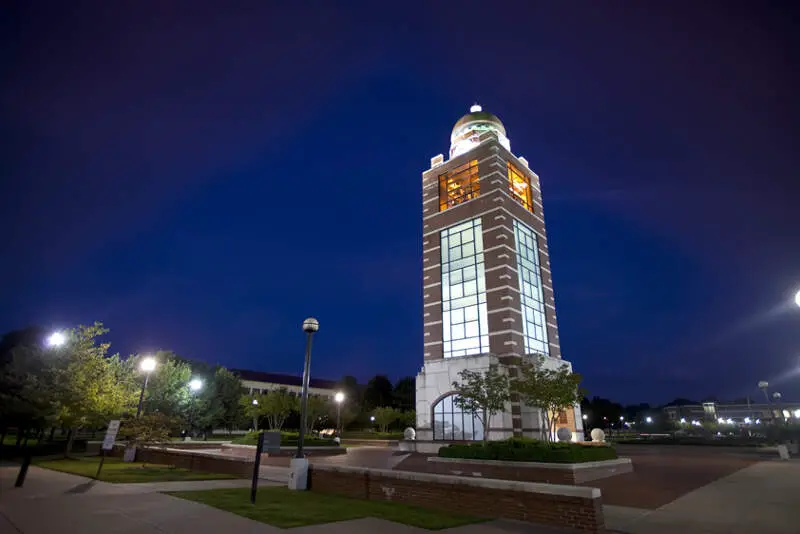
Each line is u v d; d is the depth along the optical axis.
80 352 31.09
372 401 94.75
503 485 11.74
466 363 38.75
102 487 16.44
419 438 39.94
